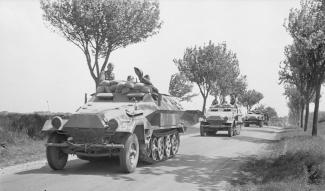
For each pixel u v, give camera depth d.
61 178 9.51
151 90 12.98
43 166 11.52
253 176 10.41
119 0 20.06
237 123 27.69
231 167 12.00
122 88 12.65
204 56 40.53
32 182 8.97
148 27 21.41
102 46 21.00
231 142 21.02
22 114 18.05
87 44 21.03
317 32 20.42
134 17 20.86
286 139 20.83
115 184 8.93
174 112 14.41
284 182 8.84
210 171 11.20
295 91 50.06
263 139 23.84
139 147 11.52
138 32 21.31
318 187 8.24
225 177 10.29
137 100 12.47
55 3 20.20
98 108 11.16
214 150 16.81
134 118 10.94
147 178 9.81
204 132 26.17
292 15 21.55
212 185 9.23
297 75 29.44
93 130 10.30
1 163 12.02
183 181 9.59
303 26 20.94
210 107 27.88
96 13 20.06
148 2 21.25
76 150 10.61
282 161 11.62
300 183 8.59
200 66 40.19
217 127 25.62
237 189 8.74
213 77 40.41
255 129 38.06
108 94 12.46
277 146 18.08
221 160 13.64
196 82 41.12
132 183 9.11
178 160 13.54
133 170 10.60
